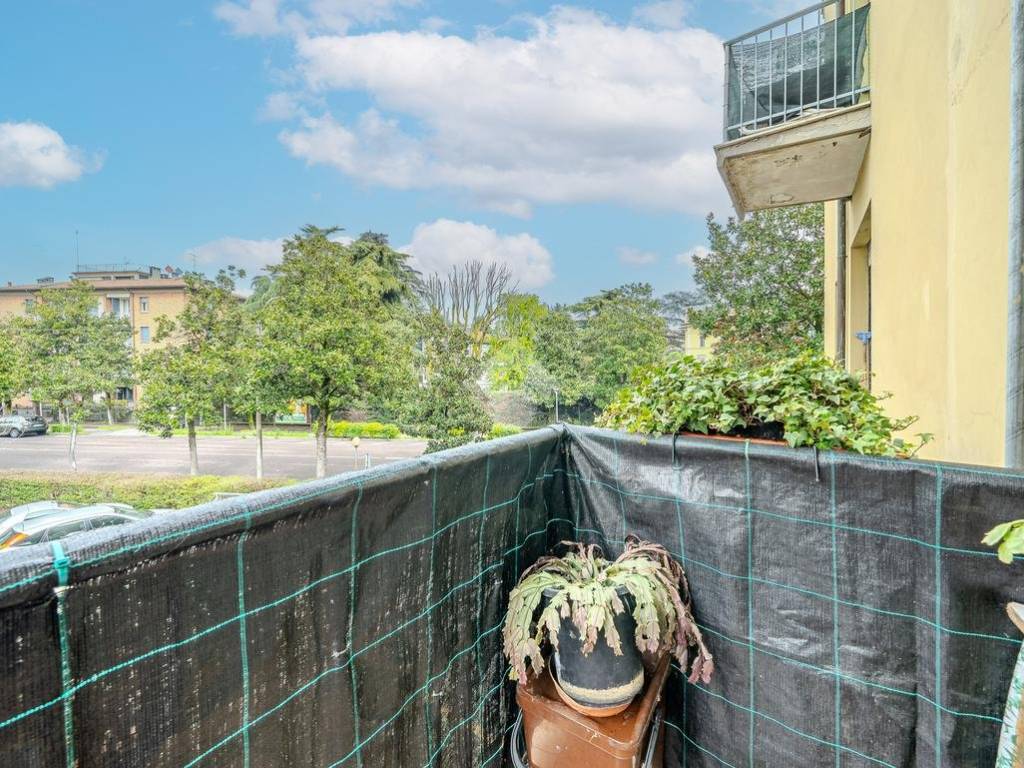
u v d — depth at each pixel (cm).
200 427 3052
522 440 155
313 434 2947
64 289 2467
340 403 1808
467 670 136
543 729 130
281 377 1720
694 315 1397
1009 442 138
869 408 143
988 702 104
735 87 401
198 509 74
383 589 106
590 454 172
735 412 147
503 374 1955
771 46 389
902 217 281
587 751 123
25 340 2236
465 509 132
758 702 136
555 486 175
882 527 117
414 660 116
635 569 136
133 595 65
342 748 96
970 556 105
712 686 145
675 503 150
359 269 2800
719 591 142
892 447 133
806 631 128
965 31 181
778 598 132
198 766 73
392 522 107
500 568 148
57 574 57
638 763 131
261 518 79
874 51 349
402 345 1892
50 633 57
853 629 121
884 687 118
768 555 133
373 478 101
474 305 1769
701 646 135
